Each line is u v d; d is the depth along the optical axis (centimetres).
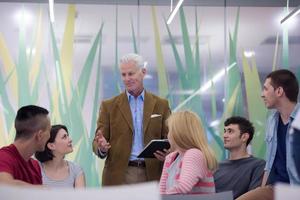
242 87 526
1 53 511
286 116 252
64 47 517
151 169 291
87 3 526
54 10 521
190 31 531
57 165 286
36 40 516
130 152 296
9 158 186
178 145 218
